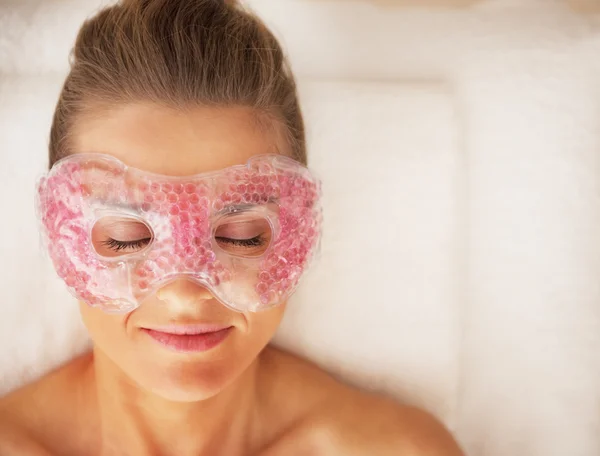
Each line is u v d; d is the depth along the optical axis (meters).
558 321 0.99
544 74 0.99
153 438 0.81
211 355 0.72
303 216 0.74
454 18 1.00
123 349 0.72
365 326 0.95
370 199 0.95
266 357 0.90
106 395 0.81
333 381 0.90
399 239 0.95
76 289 0.71
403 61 1.00
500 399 0.99
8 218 0.89
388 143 0.95
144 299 0.69
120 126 0.68
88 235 0.69
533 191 0.99
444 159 0.96
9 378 0.89
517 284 0.99
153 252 0.68
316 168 0.94
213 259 0.69
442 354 0.96
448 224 0.96
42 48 0.94
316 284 0.94
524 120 0.99
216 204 0.68
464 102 0.99
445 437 0.86
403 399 0.95
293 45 0.98
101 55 0.71
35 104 0.90
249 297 0.71
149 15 0.71
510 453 0.99
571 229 0.98
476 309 1.00
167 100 0.69
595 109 0.99
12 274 0.89
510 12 1.00
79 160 0.68
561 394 0.99
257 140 0.72
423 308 0.96
